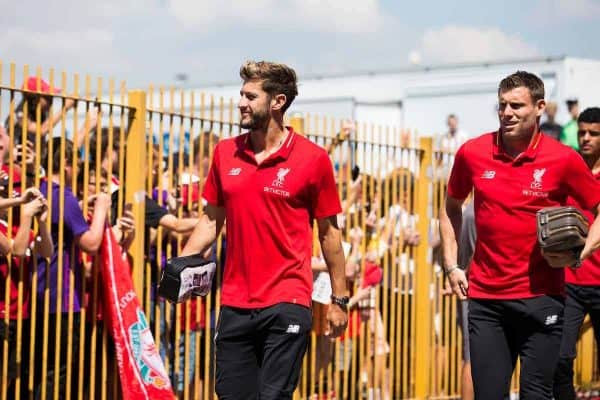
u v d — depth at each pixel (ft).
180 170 27.84
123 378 25.77
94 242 25.27
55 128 25.86
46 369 25.02
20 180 24.73
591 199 22.65
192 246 22.50
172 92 27.94
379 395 34.47
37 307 25.22
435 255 36.70
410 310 35.91
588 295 29.89
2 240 23.73
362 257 33.42
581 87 61.00
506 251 22.26
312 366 31.71
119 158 26.73
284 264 21.42
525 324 22.35
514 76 22.30
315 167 21.49
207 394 29.01
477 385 22.70
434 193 36.52
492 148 22.61
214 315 29.55
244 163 21.63
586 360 41.73
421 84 65.67
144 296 27.84
